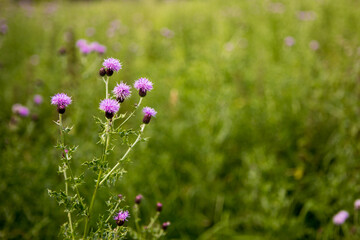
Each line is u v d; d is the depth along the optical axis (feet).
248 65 4.54
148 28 6.44
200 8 7.91
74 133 2.85
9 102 3.71
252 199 2.80
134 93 3.67
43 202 2.66
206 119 3.23
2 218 2.59
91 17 7.67
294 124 3.40
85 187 2.73
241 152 3.25
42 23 7.47
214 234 2.74
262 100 3.59
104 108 1.79
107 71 1.90
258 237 2.67
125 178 2.76
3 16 7.66
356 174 2.74
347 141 2.96
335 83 3.40
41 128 3.39
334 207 2.73
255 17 6.44
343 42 4.07
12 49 5.91
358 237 2.55
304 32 4.98
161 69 4.73
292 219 2.68
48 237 2.55
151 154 3.10
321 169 3.06
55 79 3.99
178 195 2.94
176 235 2.73
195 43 5.61
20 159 2.72
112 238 1.85
